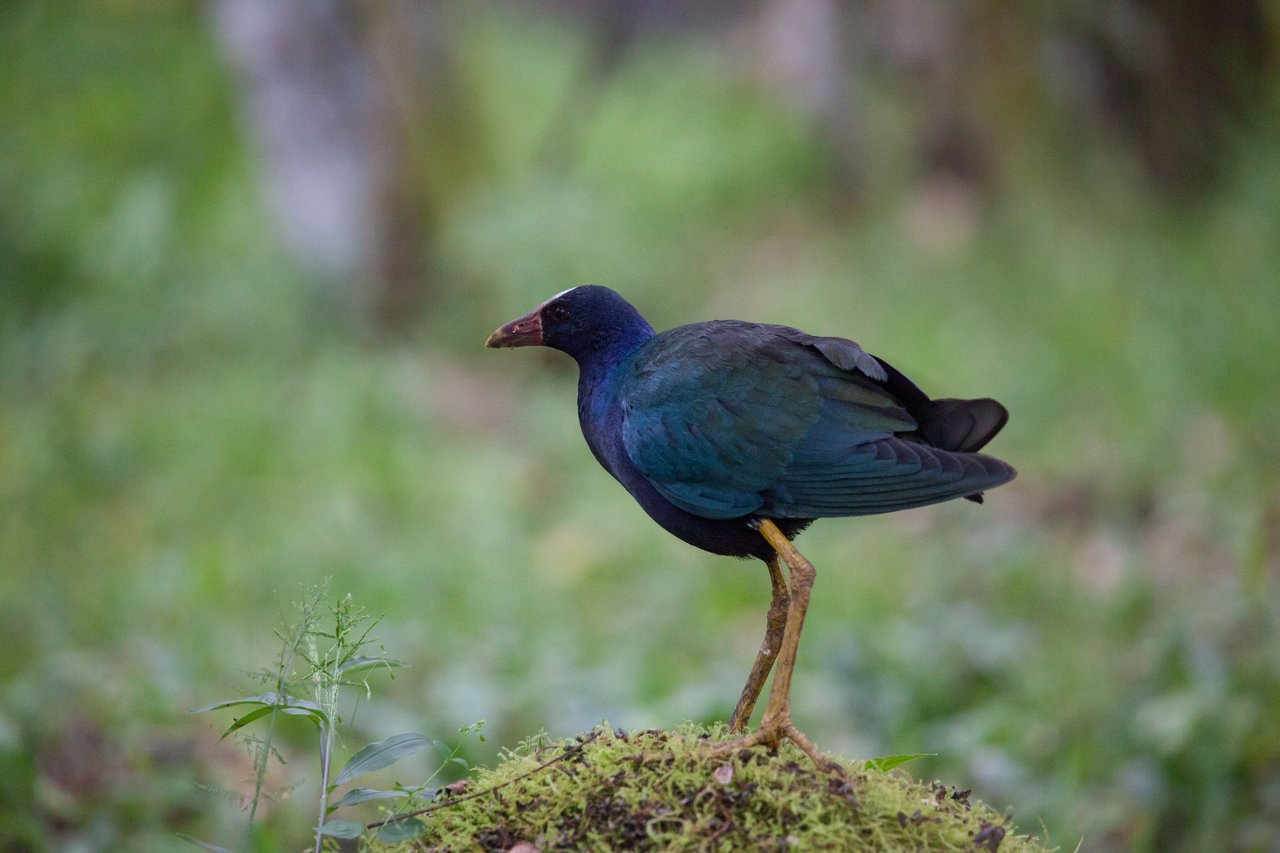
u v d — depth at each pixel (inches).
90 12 786.2
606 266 794.2
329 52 740.7
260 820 279.0
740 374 214.8
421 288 768.9
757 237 913.5
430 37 794.2
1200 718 317.7
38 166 745.0
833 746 350.3
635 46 1181.1
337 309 737.6
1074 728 339.3
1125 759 323.9
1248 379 517.3
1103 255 694.5
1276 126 597.6
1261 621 358.9
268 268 735.7
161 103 792.9
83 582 435.2
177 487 514.9
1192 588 399.5
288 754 325.4
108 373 638.5
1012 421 581.9
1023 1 759.1
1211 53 722.8
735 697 351.9
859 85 890.7
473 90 839.1
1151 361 555.5
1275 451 472.4
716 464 213.2
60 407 569.9
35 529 474.9
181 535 486.3
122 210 697.0
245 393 605.0
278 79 739.4
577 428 624.4
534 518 540.7
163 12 794.8
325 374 630.5
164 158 789.2
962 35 799.1
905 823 164.9
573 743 184.1
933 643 395.5
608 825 166.6
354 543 467.5
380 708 337.7
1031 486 530.3
